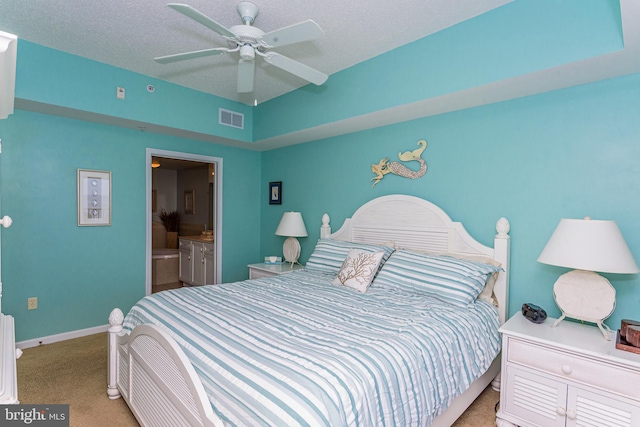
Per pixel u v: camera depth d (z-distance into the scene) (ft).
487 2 6.88
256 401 3.77
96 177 11.24
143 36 8.39
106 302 11.59
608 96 6.86
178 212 22.85
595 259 5.71
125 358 6.91
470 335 6.27
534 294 7.85
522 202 8.00
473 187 8.82
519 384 6.28
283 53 9.06
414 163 10.06
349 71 9.95
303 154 13.65
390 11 7.18
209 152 13.91
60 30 8.13
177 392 4.63
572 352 5.68
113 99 10.18
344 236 11.77
